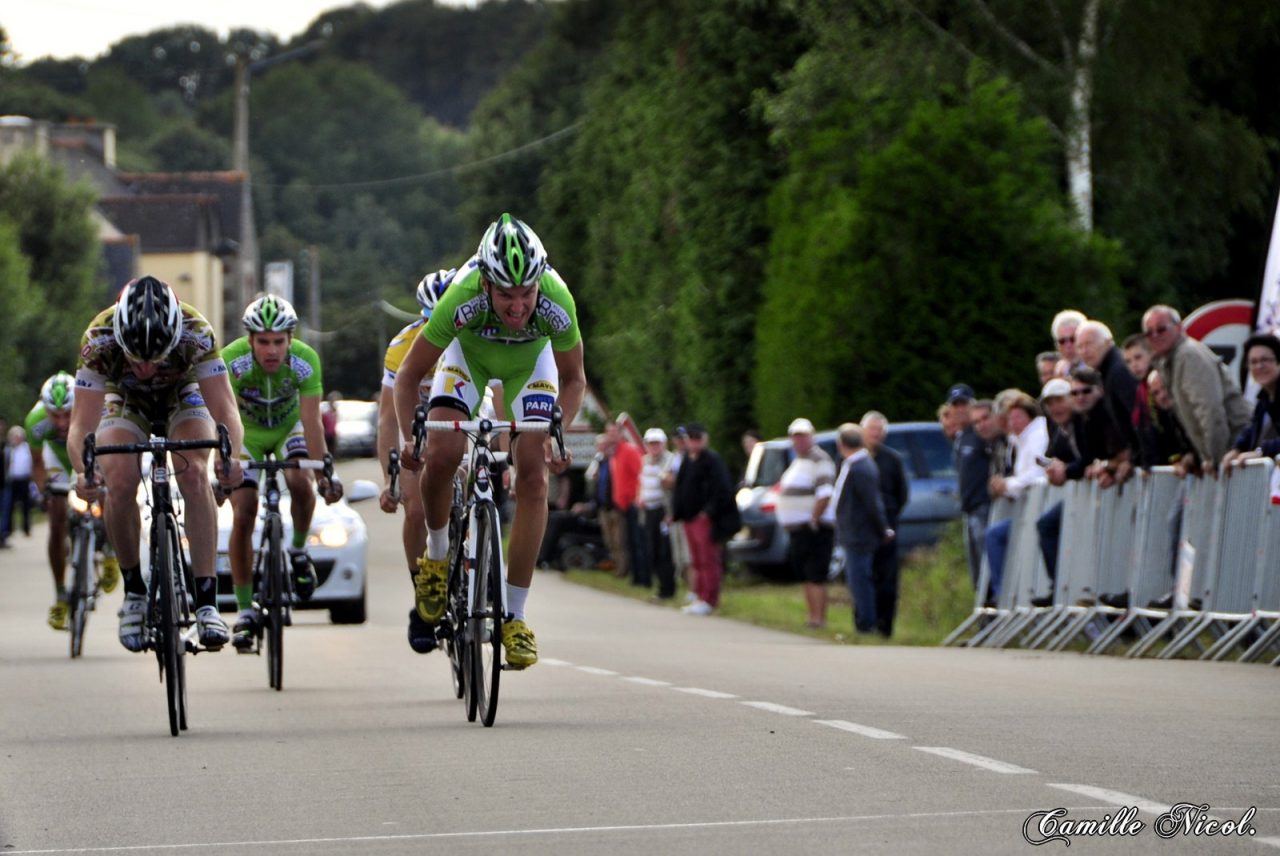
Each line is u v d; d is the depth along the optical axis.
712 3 91.12
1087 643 38.31
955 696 25.69
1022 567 40.69
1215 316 42.00
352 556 47.03
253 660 36.62
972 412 44.22
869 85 75.00
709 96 90.31
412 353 23.52
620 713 24.11
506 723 23.23
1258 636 33.19
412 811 16.48
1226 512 33.06
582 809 16.28
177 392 24.27
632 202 107.44
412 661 35.81
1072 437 38.25
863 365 65.25
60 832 15.97
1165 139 76.56
